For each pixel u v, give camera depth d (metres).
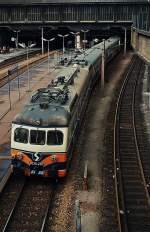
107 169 29.05
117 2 107.50
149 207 23.80
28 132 25.64
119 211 22.73
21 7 112.81
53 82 33.69
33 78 64.88
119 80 66.75
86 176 25.78
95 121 41.47
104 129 38.69
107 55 73.56
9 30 121.94
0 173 27.48
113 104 49.66
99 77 62.16
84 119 41.50
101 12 110.00
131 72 74.75
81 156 31.30
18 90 53.19
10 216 22.09
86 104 43.50
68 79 35.00
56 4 110.56
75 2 109.56
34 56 100.81
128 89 59.00
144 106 48.84
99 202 24.12
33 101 28.31
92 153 32.06
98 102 50.31
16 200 23.92
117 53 98.75
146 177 28.09
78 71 42.22
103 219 22.30
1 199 24.27
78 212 19.38
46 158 25.64
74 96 30.80
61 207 23.48
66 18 112.00
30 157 25.69
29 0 111.75
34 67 78.94
